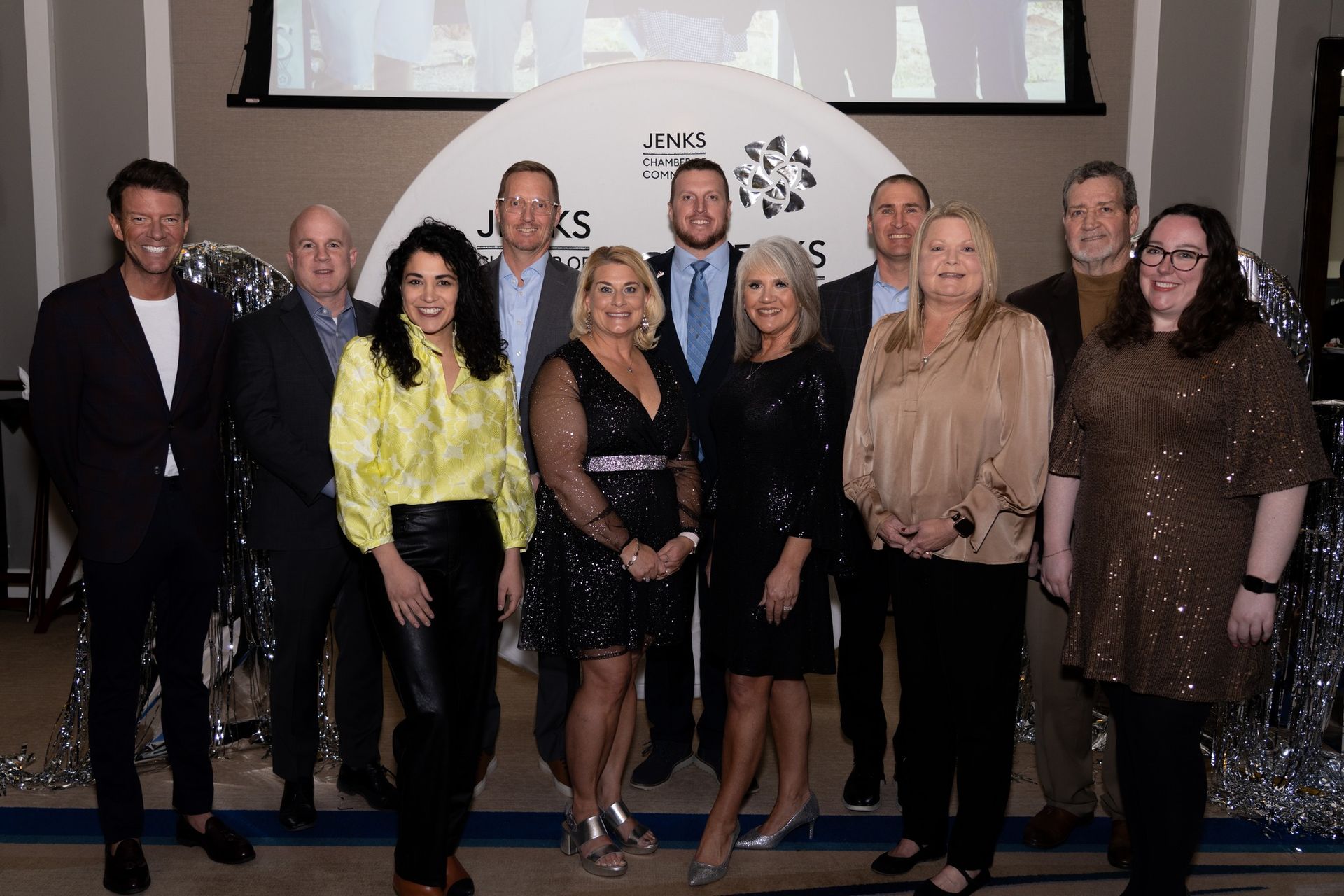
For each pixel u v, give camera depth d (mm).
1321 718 2725
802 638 2197
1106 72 4531
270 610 3023
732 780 2252
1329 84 4410
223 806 2662
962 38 4457
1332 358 4473
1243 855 2426
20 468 4664
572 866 2334
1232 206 4566
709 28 4449
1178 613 1827
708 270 2840
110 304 2168
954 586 2066
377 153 4531
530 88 4469
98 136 4488
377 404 1998
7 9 4406
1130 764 1951
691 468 2395
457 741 2066
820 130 3357
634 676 2326
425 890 2029
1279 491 1759
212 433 2311
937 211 2125
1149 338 1894
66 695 3496
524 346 2771
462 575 2043
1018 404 2043
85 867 2322
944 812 2250
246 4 4469
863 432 2248
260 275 2889
